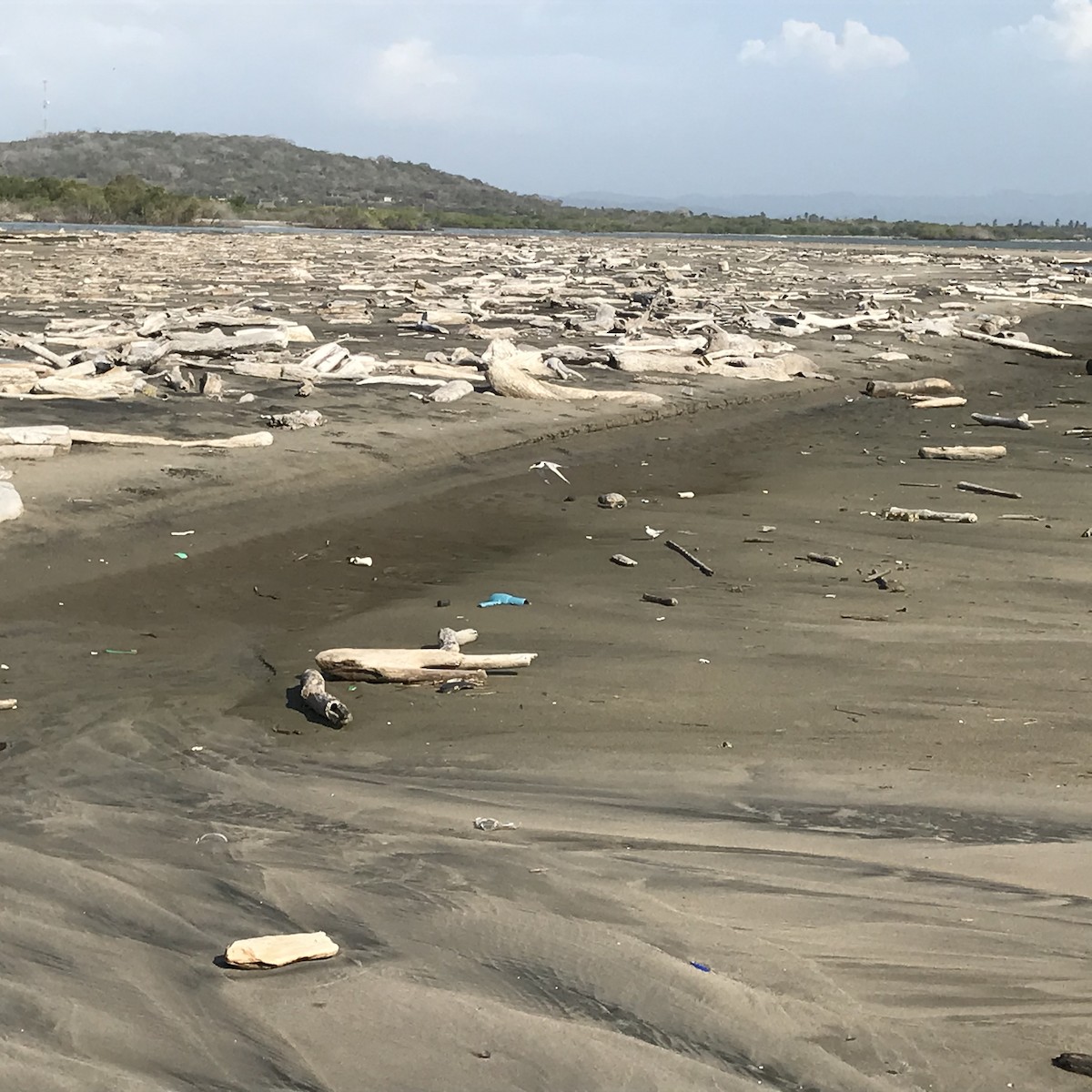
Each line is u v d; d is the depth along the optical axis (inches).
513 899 221.8
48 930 208.5
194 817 265.4
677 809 272.4
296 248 2566.4
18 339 952.9
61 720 333.4
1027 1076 170.4
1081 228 7042.3
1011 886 230.2
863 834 256.5
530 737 319.9
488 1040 176.9
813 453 773.3
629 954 201.0
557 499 631.2
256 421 722.2
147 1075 167.6
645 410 848.9
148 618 432.5
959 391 1037.8
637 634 411.2
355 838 252.8
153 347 895.1
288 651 398.0
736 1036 178.9
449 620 429.7
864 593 461.4
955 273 2277.3
